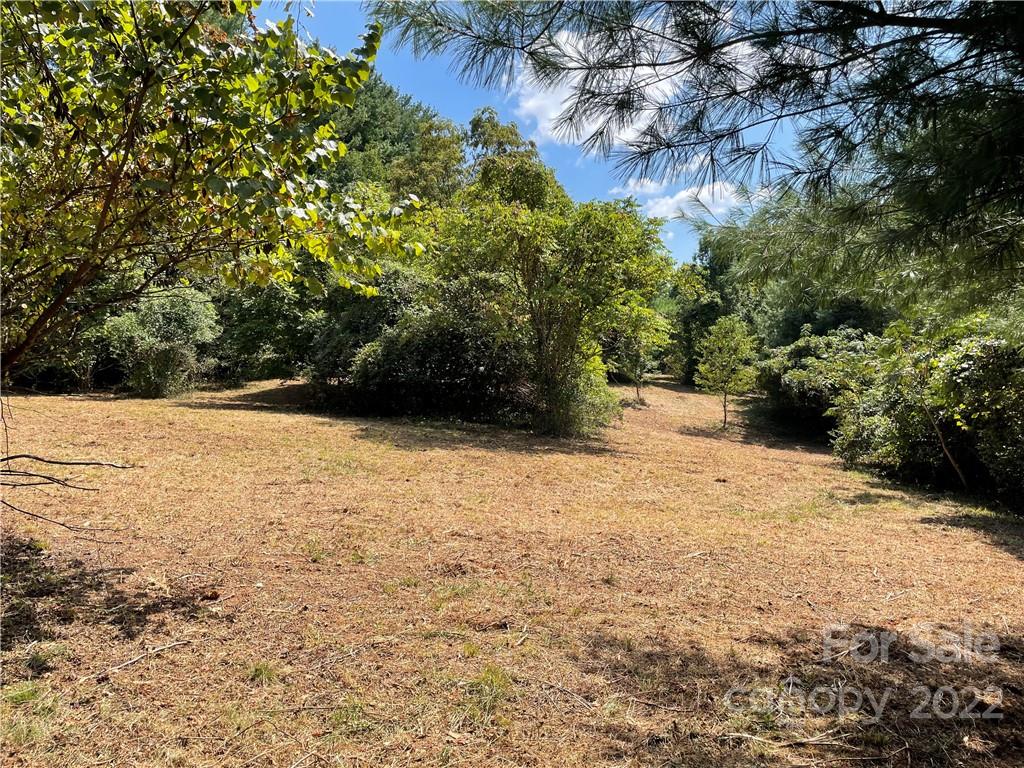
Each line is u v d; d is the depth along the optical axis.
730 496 6.27
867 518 5.46
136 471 5.48
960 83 1.63
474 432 9.95
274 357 13.38
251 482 5.36
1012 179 1.57
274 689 2.21
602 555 3.92
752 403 17.77
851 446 9.26
